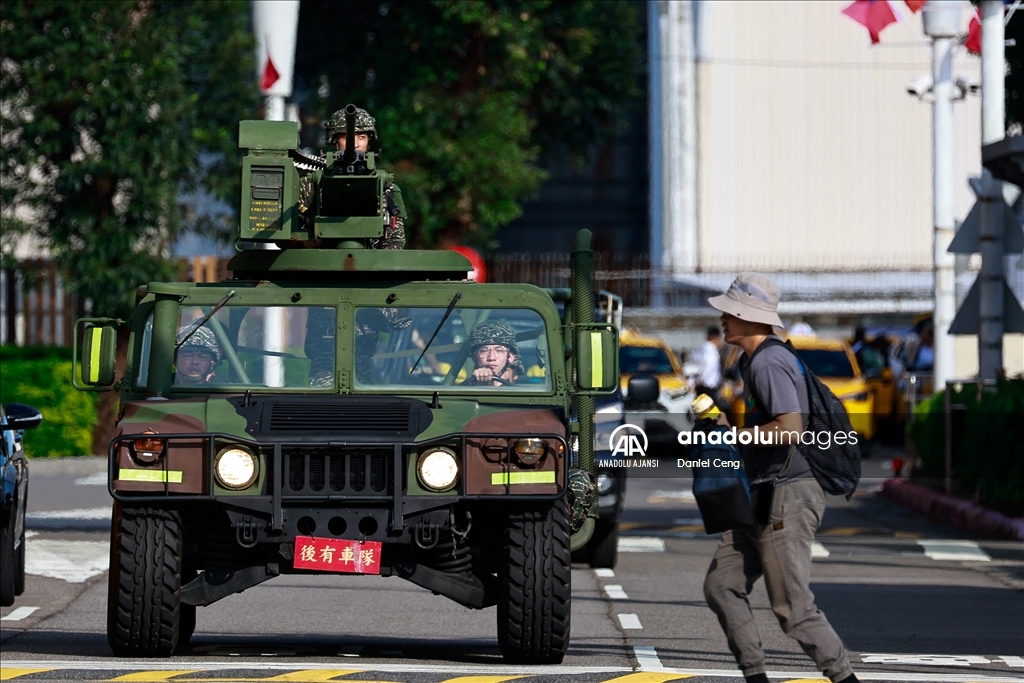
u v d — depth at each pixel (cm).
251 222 4103
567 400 4047
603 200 19500
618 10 14150
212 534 3734
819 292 15512
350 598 5425
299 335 4044
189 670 3591
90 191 10544
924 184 16288
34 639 4319
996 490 7738
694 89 16212
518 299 4084
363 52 13625
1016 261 10612
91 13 10106
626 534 7662
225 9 10781
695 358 13562
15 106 10231
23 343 11281
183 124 10531
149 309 4069
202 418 3681
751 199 16250
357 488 3622
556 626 3681
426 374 4028
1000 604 5306
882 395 12912
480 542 3866
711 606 3117
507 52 12712
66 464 10100
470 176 12462
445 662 3862
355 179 4019
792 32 16250
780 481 3023
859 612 5100
